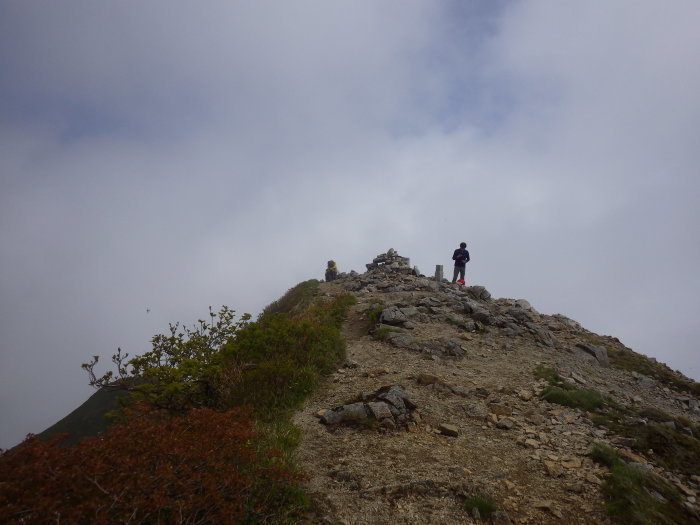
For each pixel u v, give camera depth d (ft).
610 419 26.73
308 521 15.20
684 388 42.55
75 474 10.70
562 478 19.48
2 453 11.30
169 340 26.53
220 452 13.92
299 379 28.76
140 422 13.70
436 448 21.89
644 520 16.30
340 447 21.45
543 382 32.60
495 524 16.01
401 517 16.02
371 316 49.75
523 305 65.31
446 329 46.73
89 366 22.74
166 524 12.41
